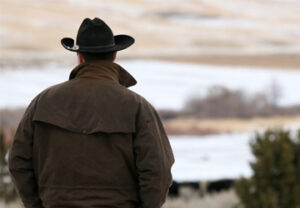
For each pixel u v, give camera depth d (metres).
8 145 32.09
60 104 10.50
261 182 26.16
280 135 26.50
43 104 10.53
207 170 45.03
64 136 10.34
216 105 105.56
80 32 10.81
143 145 10.26
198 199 33.34
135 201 10.41
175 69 162.12
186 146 65.12
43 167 10.45
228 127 92.25
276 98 115.12
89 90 10.56
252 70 170.25
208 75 153.12
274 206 25.52
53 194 10.30
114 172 10.27
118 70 10.97
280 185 26.14
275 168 26.22
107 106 10.43
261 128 91.94
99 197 10.19
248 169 45.59
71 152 10.27
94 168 10.24
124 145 10.32
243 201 26.34
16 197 31.69
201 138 75.94
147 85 129.38
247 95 111.38
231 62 198.25
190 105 105.31
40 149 10.47
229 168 46.66
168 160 10.41
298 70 176.62
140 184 10.20
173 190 35.69
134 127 10.34
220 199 31.52
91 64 10.81
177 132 87.06
